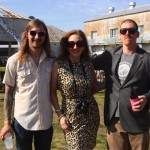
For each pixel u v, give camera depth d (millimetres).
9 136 4500
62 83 4484
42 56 4438
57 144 7543
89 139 4547
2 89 17094
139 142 4520
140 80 4402
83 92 4508
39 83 4414
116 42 38844
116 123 4551
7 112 4504
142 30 45312
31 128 4422
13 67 4418
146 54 4445
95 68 4695
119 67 4469
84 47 4629
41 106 4434
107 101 4590
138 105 4305
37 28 4344
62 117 4512
